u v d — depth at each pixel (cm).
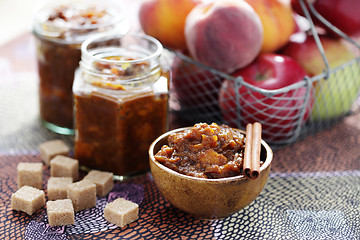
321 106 66
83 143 60
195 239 52
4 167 61
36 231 53
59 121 66
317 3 66
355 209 56
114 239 52
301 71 63
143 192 58
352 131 67
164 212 55
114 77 57
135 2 91
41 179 58
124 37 65
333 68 65
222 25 60
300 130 66
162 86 59
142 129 58
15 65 77
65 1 70
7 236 52
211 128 53
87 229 53
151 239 52
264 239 52
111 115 57
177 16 64
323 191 58
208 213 53
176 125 68
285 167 61
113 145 58
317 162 62
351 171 61
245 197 52
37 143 65
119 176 59
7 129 67
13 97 72
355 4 65
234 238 52
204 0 65
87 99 58
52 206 54
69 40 63
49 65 64
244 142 55
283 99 60
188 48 64
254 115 62
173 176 51
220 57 61
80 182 56
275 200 57
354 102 72
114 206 54
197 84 66
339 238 52
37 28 64
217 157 52
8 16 121
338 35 67
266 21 63
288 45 67
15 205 55
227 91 63
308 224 54
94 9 68
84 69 58
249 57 62
